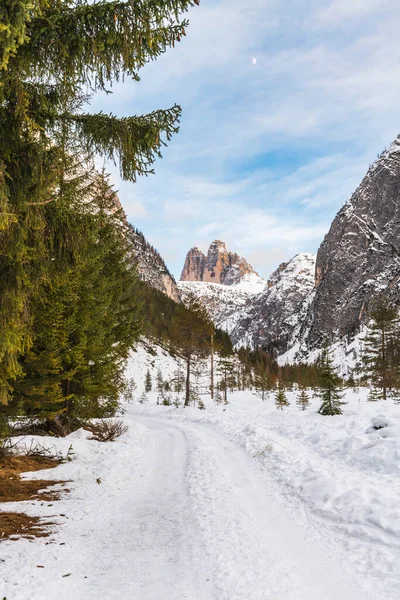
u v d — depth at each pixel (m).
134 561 5.43
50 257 6.46
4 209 4.52
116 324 20.14
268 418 23.03
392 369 37.28
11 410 11.53
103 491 9.14
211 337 42.31
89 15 4.68
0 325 5.45
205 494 8.80
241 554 5.52
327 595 4.52
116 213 17.20
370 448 11.25
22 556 5.25
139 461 12.77
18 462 11.17
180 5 4.71
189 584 4.72
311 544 6.10
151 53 5.21
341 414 21.34
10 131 5.29
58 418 15.57
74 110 6.15
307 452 13.18
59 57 5.05
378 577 4.95
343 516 7.05
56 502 8.01
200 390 65.38
